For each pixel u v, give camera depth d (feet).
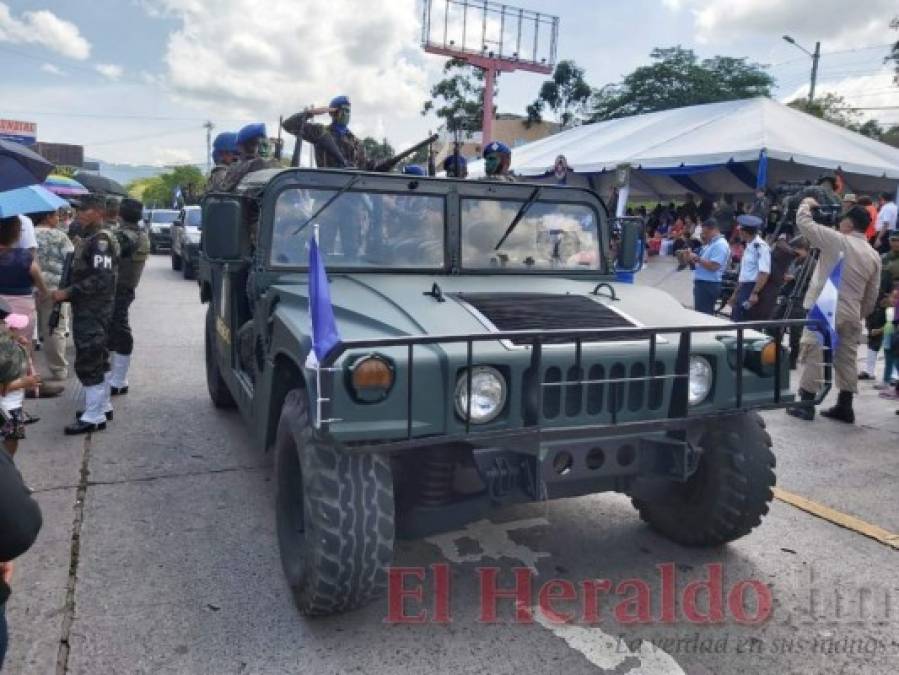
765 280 27.32
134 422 19.51
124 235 20.72
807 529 13.85
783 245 27.53
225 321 17.43
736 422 11.91
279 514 11.19
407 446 8.95
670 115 55.06
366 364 8.84
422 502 10.33
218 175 22.41
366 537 9.32
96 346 18.19
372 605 10.82
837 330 20.66
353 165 18.57
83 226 19.10
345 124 18.57
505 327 10.41
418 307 10.93
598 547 12.94
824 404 23.38
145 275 59.06
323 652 9.64
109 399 19.42
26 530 6.50
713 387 11.00
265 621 10.30
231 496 14.74
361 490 9.43
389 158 17.22
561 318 11.00
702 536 12.49
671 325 11.31
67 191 39.60
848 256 20.24
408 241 13.35
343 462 9.56
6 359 9.94
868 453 18.53
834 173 41.86
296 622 10.30
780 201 43.91
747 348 11.30
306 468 9.67
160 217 84.69
